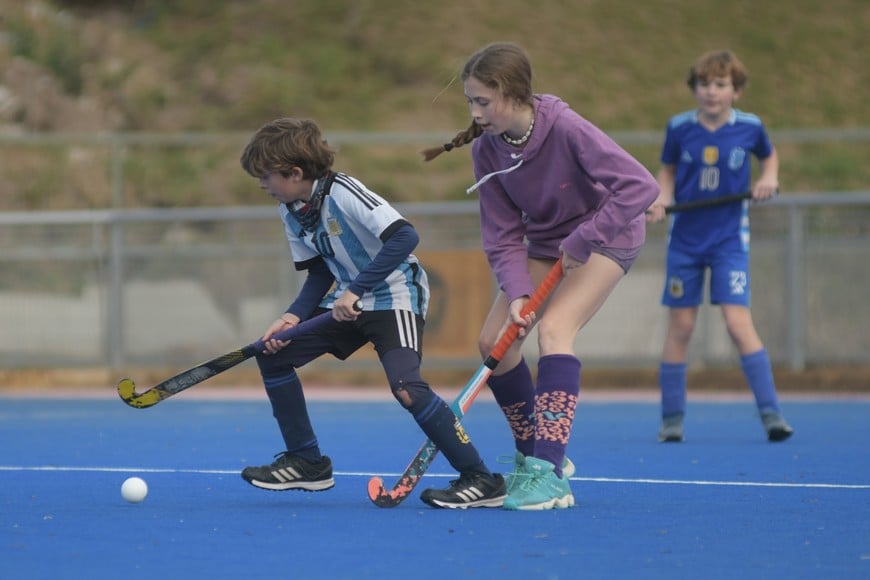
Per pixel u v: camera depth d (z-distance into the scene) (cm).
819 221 4588
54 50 7906
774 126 7919
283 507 1733
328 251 1734
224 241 4894
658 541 1429
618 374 4728
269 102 7962
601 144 1708
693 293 2808
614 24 8812
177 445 2762
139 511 1700
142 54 8531
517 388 1870
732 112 2828
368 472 2223
